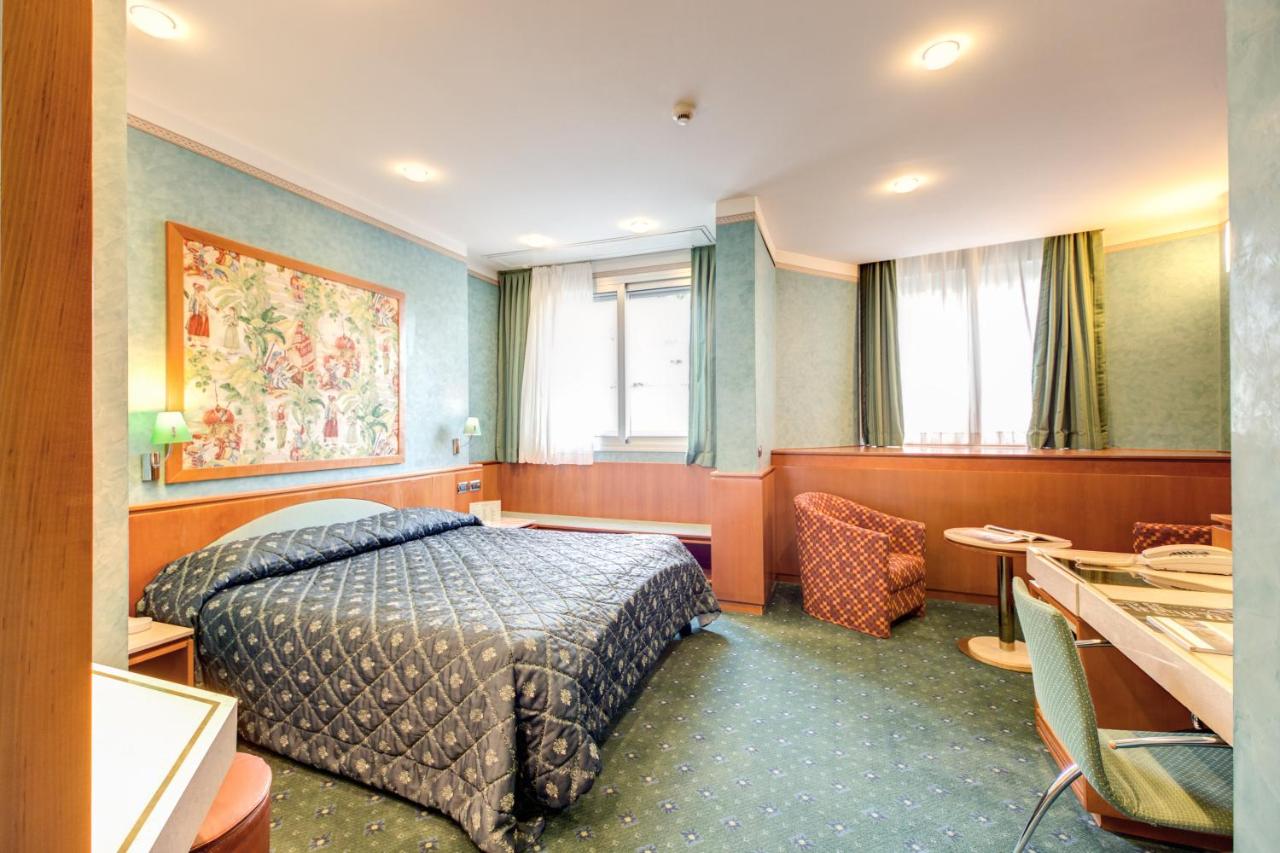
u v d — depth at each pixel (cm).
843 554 312
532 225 372
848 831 151
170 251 228
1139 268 357
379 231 335
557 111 230
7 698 38
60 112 41
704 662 265
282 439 275
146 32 181
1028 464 342
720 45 189
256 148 262
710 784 172
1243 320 55
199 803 58
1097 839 148
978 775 176
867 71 203
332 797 163
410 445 358
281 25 178
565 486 471
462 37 184
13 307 39
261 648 183
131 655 173
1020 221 348
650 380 455
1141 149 259
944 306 406
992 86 211
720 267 332
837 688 237
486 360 471
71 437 41
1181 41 185
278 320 273
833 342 427
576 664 163
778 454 406
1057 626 111
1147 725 160
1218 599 145
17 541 39
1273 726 52
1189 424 343
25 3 41
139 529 216
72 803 41
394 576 221
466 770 148
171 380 228
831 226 359
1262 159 52
